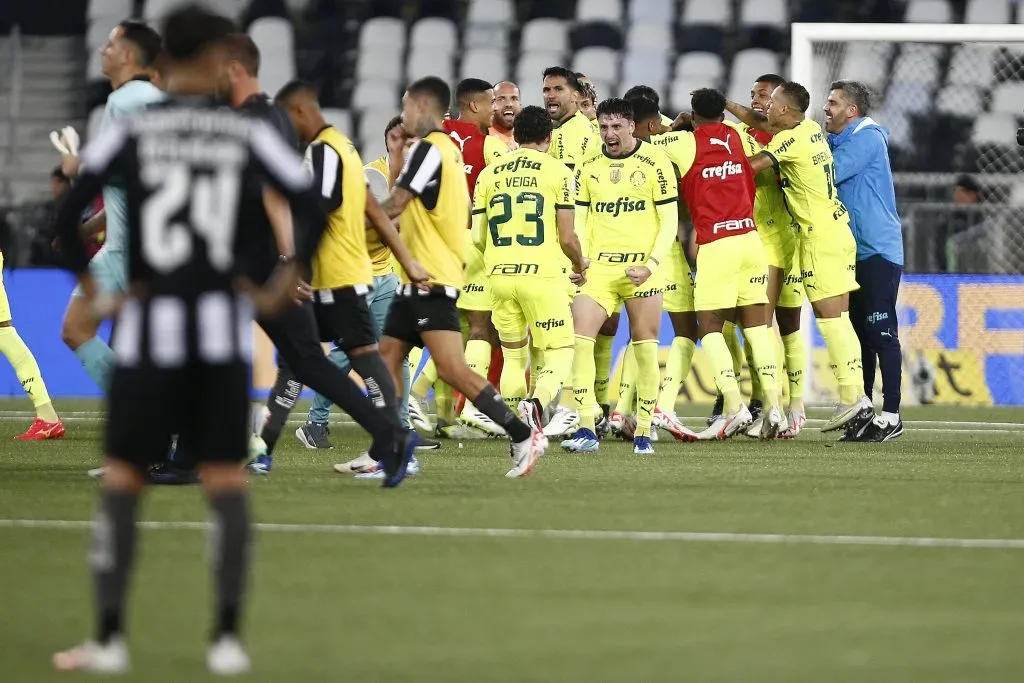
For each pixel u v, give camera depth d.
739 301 37.69
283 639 14.18
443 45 77.00
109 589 13.03
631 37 76.50
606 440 38.88
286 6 77.69
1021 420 48.41
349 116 75.06
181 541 19.58
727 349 37.59
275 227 22.02
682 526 21.34
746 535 20.58
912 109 69.81
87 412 48.00
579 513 22.62
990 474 29.62
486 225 33.94
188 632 14.46
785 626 14.91
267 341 54.84
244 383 13.34
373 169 37.09
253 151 13.34
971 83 69.56
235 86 23.83
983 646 14.13
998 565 18.44
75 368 57.28
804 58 52.00
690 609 15.64
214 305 13.12
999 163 69.50
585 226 34.31
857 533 20.91
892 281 38.84
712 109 36.75
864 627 14.91
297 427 43.06
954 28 51.28
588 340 34.22
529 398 32.28
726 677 12.88
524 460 27.80
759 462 31.97
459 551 19.02
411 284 27.09
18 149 73.94
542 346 33.47
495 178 33.31
